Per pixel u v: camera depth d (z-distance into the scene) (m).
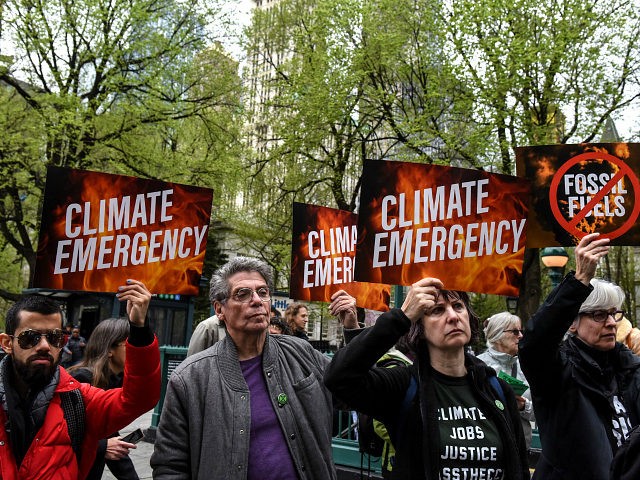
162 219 2.94
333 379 2.16
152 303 13.08
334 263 4.30
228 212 21.25
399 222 2.72
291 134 18.95
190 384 2.34
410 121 16.34
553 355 2.43
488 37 15.48
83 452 2.35
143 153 16.92
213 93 18.81
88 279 2.80
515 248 2.68
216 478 2.16
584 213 2.85
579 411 2.44
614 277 28.77
